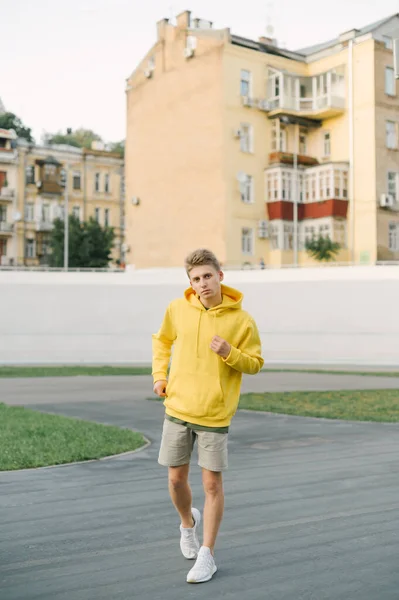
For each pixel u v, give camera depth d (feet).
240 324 13.23
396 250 137.39
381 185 135.23
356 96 137.49
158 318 109.50
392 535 15.83
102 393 53.52
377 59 135.23
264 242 138.10
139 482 21.71
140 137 151.02
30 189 191.11
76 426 33.35
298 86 140.46
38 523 16.87
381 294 98.48
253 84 138.51
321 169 137.39
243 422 36.40
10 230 186.70
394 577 13.01
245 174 136.05
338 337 101.19
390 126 137.90
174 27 143.23
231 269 131.75
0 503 18.89
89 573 13.23
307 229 139.95
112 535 15.83
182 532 14.11
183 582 12.75
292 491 20.38
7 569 13.44
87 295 110.01
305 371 82.07
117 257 203.31
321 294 102.68
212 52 136.26
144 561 13.97
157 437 31.53
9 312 108.37
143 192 149.89
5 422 34.60
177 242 142.51
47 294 109.40
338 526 16.58
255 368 13.00
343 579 12.89
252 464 24.76
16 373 77.10
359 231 136.26
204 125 137.69
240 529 16.30
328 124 142.61
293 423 36.04
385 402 45.98
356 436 31.63
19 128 251.80
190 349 13.28
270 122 140.46
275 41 153.28
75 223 163.94
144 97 150.00
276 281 105.81
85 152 198.49
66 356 108.99
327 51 145.07
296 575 13.12
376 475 22.77
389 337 97.60
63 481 21.80
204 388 13.11
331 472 23.26
